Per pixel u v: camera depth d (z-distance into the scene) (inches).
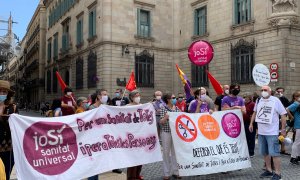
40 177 233.8
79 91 1299.2
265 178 322.3
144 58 1130.0
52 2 1844.2
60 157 247.1
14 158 224.1
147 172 354.6
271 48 838.5
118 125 288.0
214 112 333.7
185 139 311.0
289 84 802.2
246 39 914.1
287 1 808.9
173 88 1185.4
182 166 304.8
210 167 316.5
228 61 971.3
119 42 1077.1
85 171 259.0
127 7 1103.6
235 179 319.0
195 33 1111.6
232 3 962.7
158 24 1168.2
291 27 812.0
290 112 387.2
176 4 1191.6
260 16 874.1
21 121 229.8
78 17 1344.7
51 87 1835.6
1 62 2407.7
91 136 268.2
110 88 1052.5
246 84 901.8
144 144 303.3
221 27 1002.1
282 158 422.9
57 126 248.5
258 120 322.3
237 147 336.8
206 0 1063.6
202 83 1060.5
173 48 1192.2
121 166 283.3
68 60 1471.5
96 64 1118.4
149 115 310.3
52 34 1836.9
